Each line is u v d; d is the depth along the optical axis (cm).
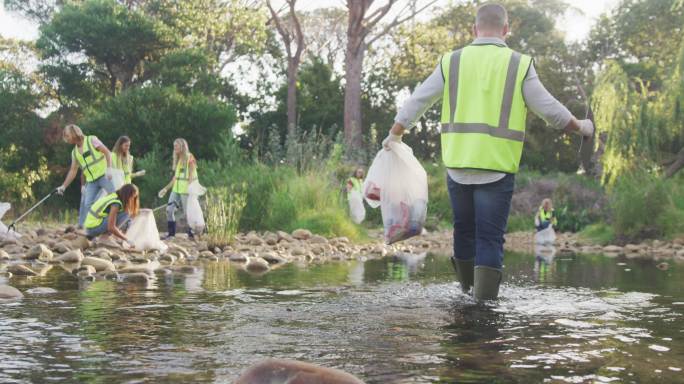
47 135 2625
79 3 3538
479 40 453
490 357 269
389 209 512
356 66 3094
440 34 4091
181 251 841
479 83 441
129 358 260
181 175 1142
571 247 1430
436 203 2195
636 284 568
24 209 2128
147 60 3212
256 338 303
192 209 1105
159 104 2312
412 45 4025
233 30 3631
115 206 835
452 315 374
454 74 449
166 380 228
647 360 265
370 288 506
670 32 3606
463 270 484
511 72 439
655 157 1705
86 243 828
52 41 3062
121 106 2281
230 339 300
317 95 3844
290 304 411
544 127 3581
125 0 3559
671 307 413
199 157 2277
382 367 251
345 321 351
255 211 1412
